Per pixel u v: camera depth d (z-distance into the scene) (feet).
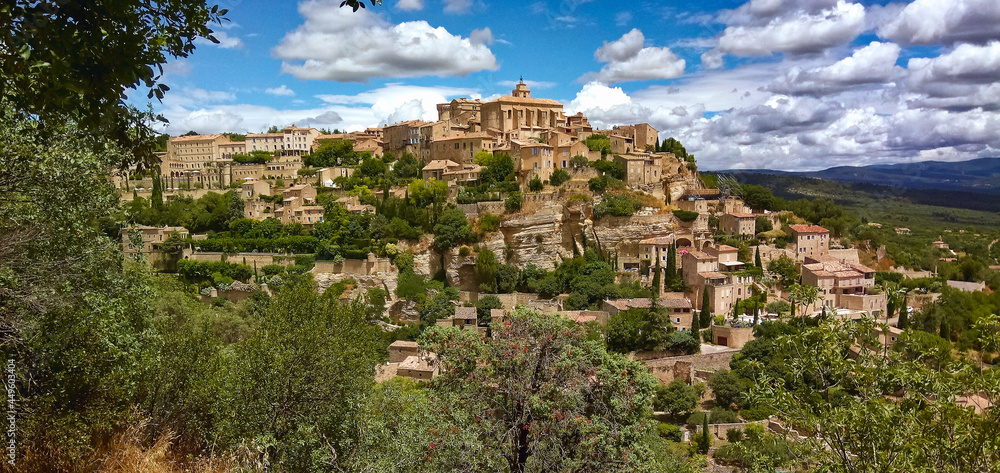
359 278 414.00
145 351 107.34
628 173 483.92
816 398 73.05
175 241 419.13
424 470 87.35
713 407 280.31
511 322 98.68
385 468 92.79
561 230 445.78
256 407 106.32
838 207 526.57
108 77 43.70
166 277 235.20
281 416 107.34
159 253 416.67
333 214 457.68
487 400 92.32
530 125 602.44
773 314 351.46
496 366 92.17
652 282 395.14
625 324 313.94
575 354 93.86
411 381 241.96
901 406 69.51
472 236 432.25
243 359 113.80
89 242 97.96
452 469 84.89
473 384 92.63
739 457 207.31
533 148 488.44
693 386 292.61
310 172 587.68
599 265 401.70
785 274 392.27
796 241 444.96
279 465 100.17
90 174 94.12
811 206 527.40
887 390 73.00
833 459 69.67
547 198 444.96
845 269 391.65
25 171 78.02
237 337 243.60
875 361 73.05
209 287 394.73
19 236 78.64
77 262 92.38
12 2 38.78
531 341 94.43
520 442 89.61
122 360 97.30
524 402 88.84
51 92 41.32
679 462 147.54
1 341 75.77
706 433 232.32
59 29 40.22
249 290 386.93
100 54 42.88
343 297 403.34
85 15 42.34
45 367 86.22
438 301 387.96
